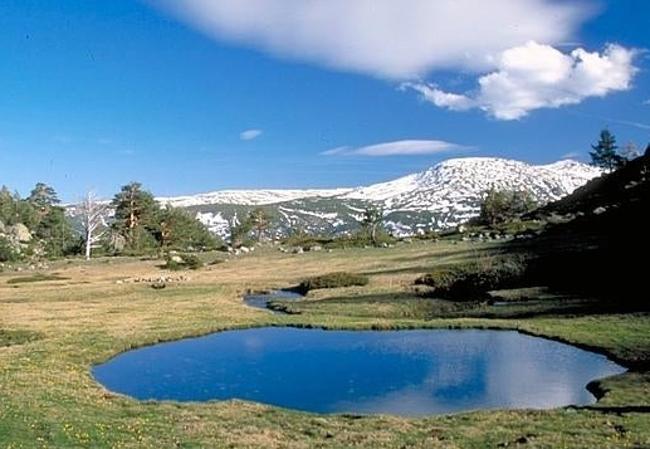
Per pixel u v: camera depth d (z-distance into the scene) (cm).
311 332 5050
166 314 5925
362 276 7881
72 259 14200
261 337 4872
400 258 9638
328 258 10925
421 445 2266
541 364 3712
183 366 3934
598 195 13688
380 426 2567
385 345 4425
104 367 3938
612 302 5219
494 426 2502
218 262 12012
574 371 3525
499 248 8881
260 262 11431
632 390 2972
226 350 4400
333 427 2562
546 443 2200
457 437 2369
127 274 10538
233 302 6912
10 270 11956
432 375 3547
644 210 8550
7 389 3114
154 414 2756
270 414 2778
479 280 6600
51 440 2227
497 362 3800
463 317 5525
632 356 3691
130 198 16850
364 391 3281
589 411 2655
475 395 3142
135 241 16812
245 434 2434
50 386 3231
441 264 8362
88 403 2923
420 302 6269
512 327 4788
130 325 5269
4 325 5253
